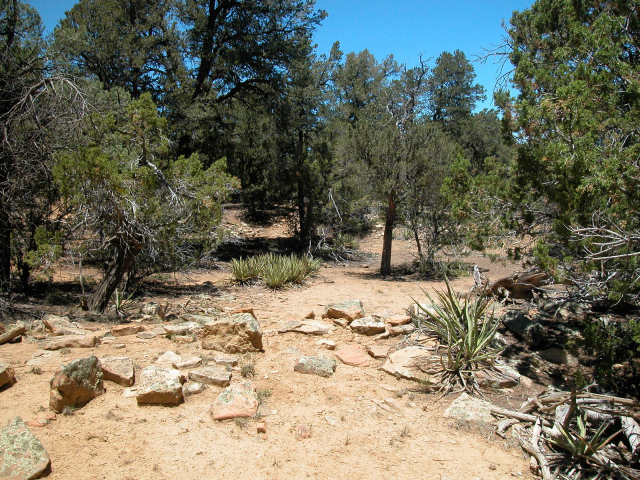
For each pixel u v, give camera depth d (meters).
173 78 17.81
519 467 4.43
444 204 16.83
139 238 9.90
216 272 18.14
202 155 20.09
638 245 5.59
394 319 8.91
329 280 16.92
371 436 4.77
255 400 5.16
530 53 9.20
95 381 5.11
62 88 10.24
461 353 6.54
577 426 5.19
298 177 23.08
